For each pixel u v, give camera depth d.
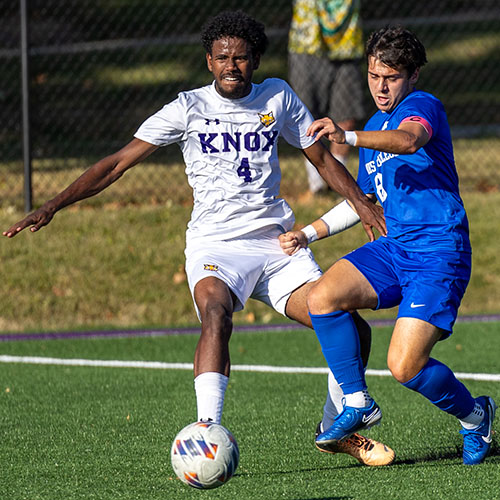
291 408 19.64
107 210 34.94
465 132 51.47
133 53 59.38
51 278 30.77
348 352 14.62
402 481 14.19
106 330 28.67
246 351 25.91
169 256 31.92
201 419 13.11
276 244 16.31
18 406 20.11
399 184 14.78
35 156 43.72
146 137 15.74
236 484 14.23
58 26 60.16
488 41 66.06
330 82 35.84
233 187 15.84
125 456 16.02
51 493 13.86
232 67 15.34
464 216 14.83
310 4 35.47
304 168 41.09
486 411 15.02
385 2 67.31
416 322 14.17
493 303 30.95
